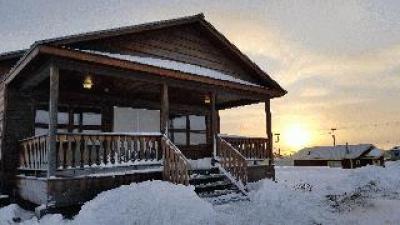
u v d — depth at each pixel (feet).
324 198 38.75
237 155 42.52
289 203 32.68
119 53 41.14
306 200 35.70
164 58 46.06
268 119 53.57
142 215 25.67
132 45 42.78
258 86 51.44
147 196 27.84
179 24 46.83
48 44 31.73
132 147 39.99
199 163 45.65
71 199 30.60
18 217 31.24
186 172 33.58
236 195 38.24
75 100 47.50
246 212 30.09
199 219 26.48
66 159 32.04
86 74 39.11
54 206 29.58
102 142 36.88
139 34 43.80
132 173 34.99
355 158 213.66
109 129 50.24
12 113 42.63
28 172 40.45
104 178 32.83
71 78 41.06
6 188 41.19
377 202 34.96
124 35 42.11
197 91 50.03
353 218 28.17
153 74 40.27
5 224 29.91
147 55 44.16
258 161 51.42
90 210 26.76
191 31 50.31
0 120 44.47
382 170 59.57
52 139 31.01
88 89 47.39
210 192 38.17
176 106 58.70
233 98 55.31
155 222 25.29
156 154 38.19
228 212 30.32
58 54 32.35
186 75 42.34
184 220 26.00
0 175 41.16
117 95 51.75
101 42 39.52
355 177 55.77
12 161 41.98
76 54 33.40
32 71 37.96
